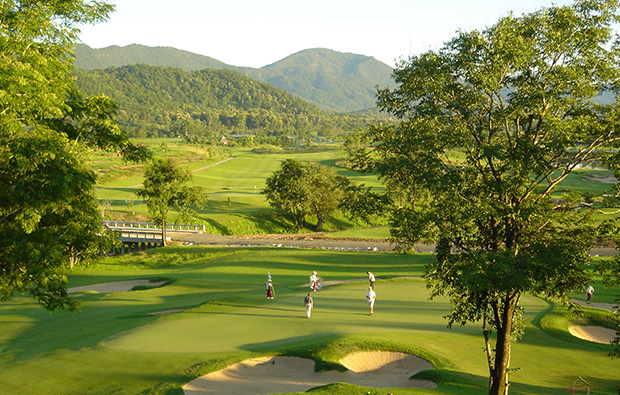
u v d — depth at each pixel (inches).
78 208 794.8
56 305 791.7
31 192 681.6
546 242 637.3
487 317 735.1
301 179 4028.1
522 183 626.5
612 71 629.9
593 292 1565.0
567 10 609.3
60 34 823.7
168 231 3388.3
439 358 863.1
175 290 1706.4
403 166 706.8
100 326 1160.8
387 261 2268.7
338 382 713.6
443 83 661.3
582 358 948.6
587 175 4461.1
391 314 1186.6
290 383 765.9
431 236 658.8
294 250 2588.6
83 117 895.7
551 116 591.5
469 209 623.2
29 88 664.4
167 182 2893.7
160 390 701.3
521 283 557.3
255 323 1094.4
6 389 742.5
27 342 1042.1
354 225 4451.3
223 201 4515.3
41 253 692.1
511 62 613.3
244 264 2273.6
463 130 655.8
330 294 1459.2
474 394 695.7
